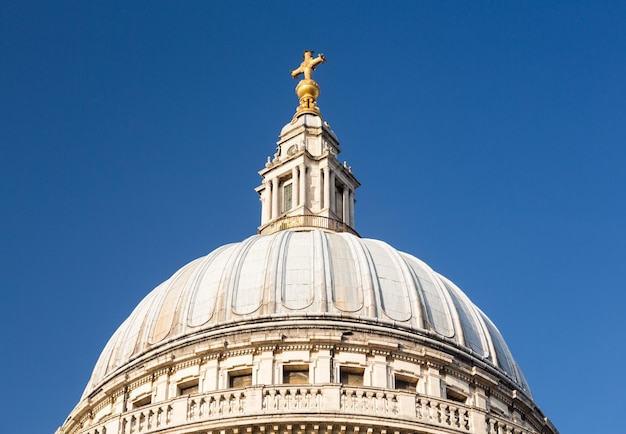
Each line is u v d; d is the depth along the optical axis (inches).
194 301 3262.8
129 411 2869.1
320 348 3043.8
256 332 3078.2
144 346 3243.1
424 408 2827.3
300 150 3818.9
